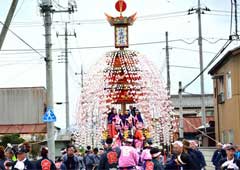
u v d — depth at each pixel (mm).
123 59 19516
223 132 37156
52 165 14383
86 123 19734
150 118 19656
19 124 41406
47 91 21141
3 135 36156
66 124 43406
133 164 15633
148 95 19594
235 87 32969
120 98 19531
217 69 38125
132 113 19484
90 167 21469
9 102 41812
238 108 32781
